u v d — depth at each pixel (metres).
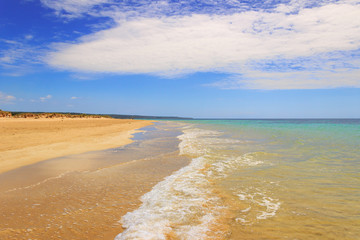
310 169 9.38
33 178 8.26
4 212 5.41
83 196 6.55
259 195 6.52
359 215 5.13
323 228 4.60
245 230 4.57
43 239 4.27
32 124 37.47
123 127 44.09
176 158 12.34
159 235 4.36
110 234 4.47
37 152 13.15
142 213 5.40
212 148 15.69
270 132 30.30
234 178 8.30
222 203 5.99
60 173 9.00
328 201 5.97
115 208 5.73
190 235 4.38
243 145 17.14
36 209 5.61
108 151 14.57
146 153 13.94
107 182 7.91
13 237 4.30
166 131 36.06
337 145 16.27
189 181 8.00
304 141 18.91
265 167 9.89
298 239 4.21
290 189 6.97
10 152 12.77
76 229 4.66
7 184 7.53
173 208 5.70
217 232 4.50
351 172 8.80
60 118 67.44
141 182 7.95
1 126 30.66
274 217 5.12
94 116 94.94
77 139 19.89
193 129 41.62
